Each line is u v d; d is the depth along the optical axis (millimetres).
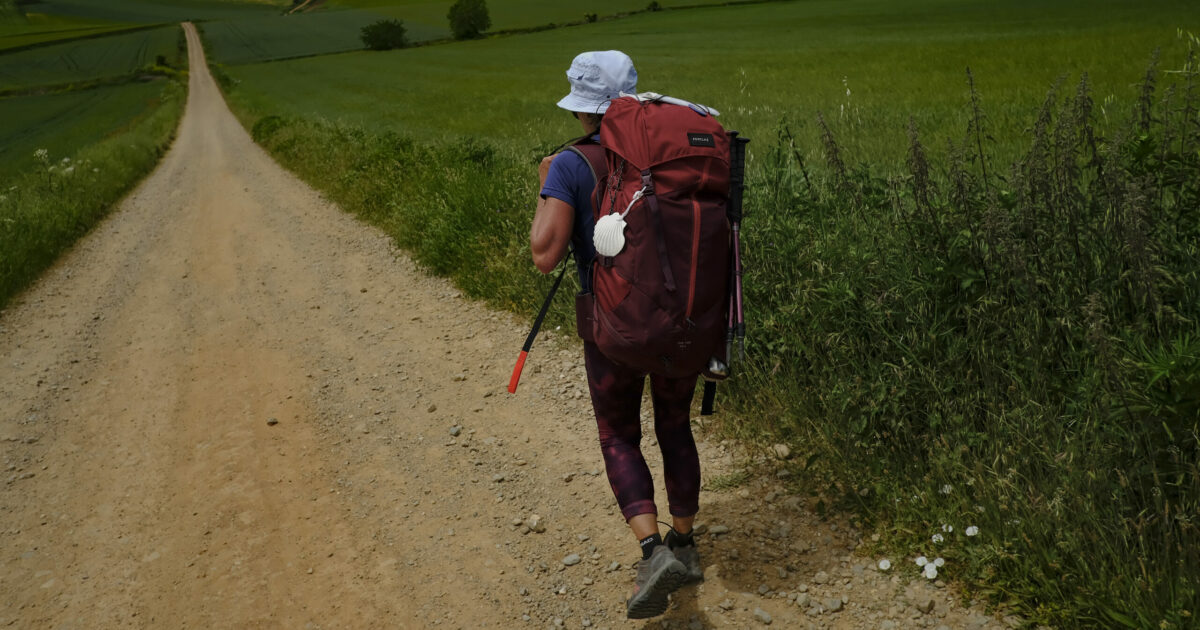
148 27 146625
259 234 10492
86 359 5980
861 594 2611
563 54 61875
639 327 2252
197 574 3209
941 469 2770
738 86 24000
